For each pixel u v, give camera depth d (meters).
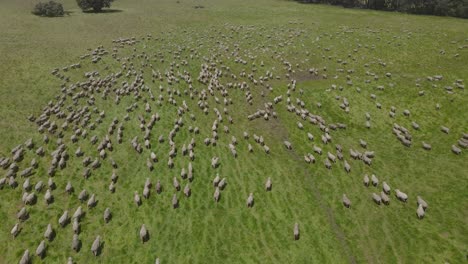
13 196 28.62
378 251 25.05
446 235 25.67
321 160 34.22
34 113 39.94
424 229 26.34
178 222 27.38
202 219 27.67
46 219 26.88
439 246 24.91
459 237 25.42
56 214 27.38
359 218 27.75
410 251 24.81
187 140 37.09
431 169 32.44
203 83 49.59
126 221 27.34
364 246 25.47
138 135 37.53
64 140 35.84
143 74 51.81
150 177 31.81
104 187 30.48
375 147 36.09
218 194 29.44
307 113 41.59
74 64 52.78
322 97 45.22
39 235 25.66
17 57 53.34
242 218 27.81
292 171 32.97
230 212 28.34
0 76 47.12
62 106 41.72
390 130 38.53
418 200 28.52
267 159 34.62
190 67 54.78
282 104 44.19
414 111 41.28
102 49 59.59
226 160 34.25
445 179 31.08
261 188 30.84
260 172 32.81
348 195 30.05
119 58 56.81
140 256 24.75
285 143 36.38
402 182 31.19
